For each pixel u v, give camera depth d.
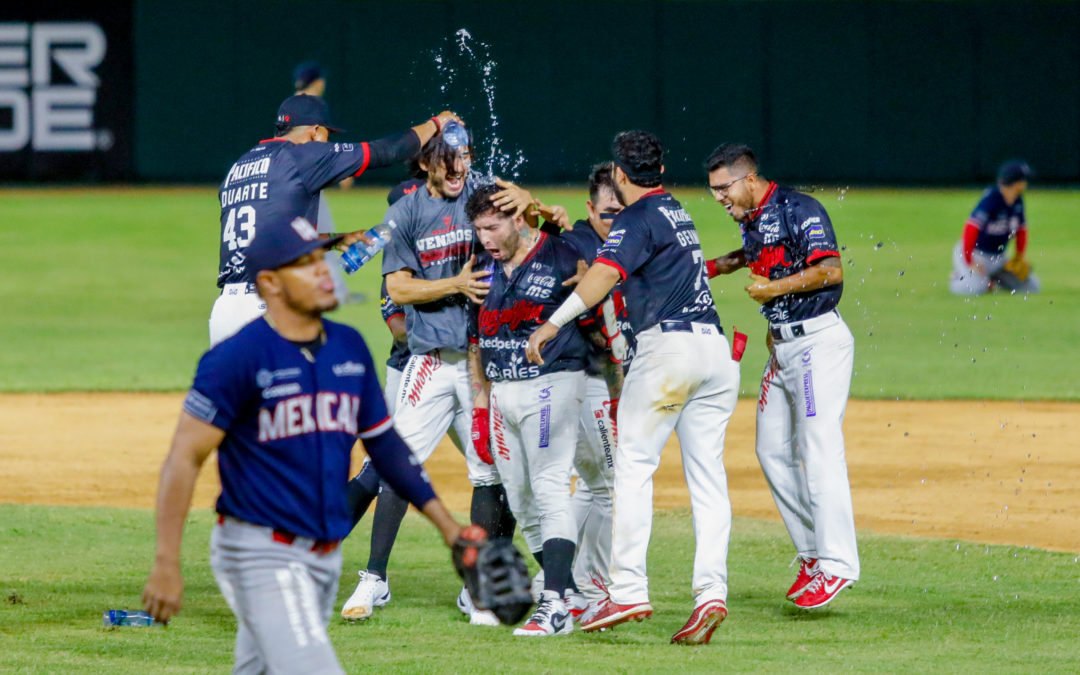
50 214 99.94
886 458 38.84
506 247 21.22
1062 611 23.20
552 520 21.92
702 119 111.88
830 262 22.64
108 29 110.25
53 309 69.12
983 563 27.30
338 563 14.19
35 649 19.97
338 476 13.76
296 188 23.33
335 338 13.90
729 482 36.62
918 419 44.56
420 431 24.19
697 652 20.16
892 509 32.81
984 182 113.75
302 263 13.32
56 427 43.22
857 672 18.77
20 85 110.31
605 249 20.88
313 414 13.54
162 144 112.25
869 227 95.56
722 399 21.67
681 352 21.16
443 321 23.80
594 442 22.94
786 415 23.78
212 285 77.75
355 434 14.03
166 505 13.01
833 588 22.67
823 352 22.89
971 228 72.38
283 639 13.24
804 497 23.91
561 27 110.00
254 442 13.45
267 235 13.38
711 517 21.38
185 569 26.27
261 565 13.48
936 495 34.25
